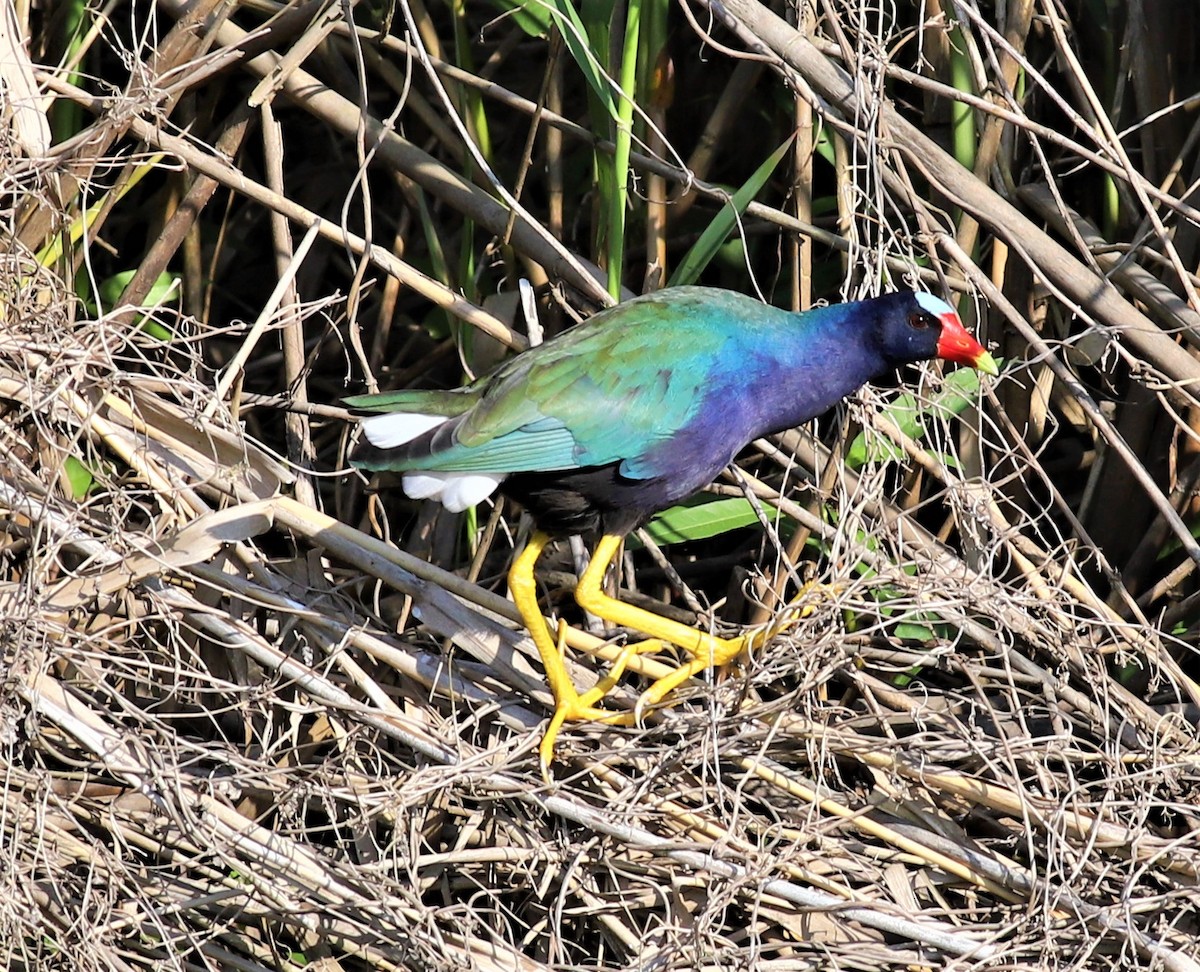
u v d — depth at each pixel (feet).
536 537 25.50
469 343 29.58
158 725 23.73
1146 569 29.81
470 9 40.14
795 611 23.93
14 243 24.86
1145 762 24.90
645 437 24.44
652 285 29.55
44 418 24.85
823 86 26.76
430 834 24.84
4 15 26.25
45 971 22.58
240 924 25.14
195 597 26.03
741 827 23.95
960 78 28.94
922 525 29.96
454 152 30.58
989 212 27.04
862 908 23.11
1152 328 26.53
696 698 25.21
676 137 35.58
